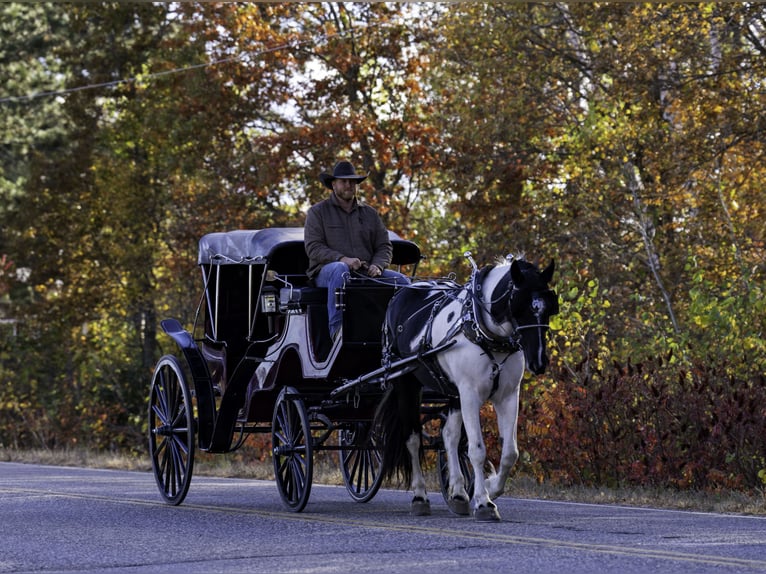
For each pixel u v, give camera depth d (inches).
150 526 400.5
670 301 844.0
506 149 983.6
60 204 1384.1
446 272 940.6
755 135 877.8
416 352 414.9
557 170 975.0
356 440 479.2
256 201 1104.2
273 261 504.7
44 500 503.5
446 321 405.7
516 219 950.4
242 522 409.1
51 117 1877.5
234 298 507.2
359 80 1088.2
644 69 872.3
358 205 479.2
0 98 1850.4
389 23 1077.1
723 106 866.1
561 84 1026.7
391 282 454.6
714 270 869.2
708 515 430.0
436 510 449.7
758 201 908.0
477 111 992.2
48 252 1381.6
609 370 636.1
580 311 669.9
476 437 395.5
